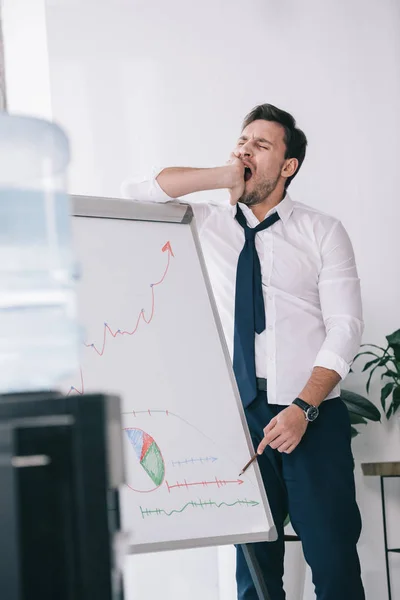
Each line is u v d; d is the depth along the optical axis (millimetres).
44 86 3746
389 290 3658
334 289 2471
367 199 3689
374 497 3582
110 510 898
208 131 3750
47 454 876
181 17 3787
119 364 2119
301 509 2357
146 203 2293
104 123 3771
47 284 1094
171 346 2191
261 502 2184
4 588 856
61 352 1094
